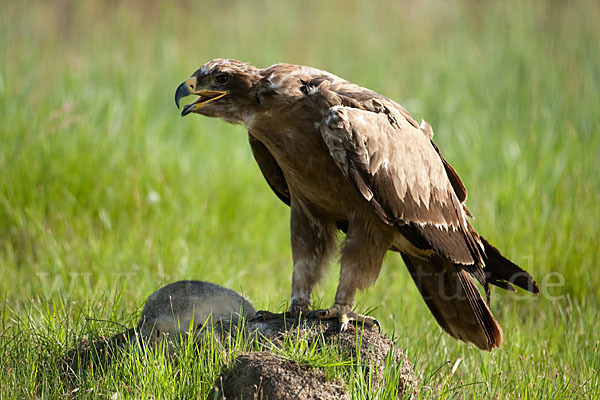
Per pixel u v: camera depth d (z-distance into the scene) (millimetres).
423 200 8305
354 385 6957
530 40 19703
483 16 21797
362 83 18688
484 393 8047
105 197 12906
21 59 17875
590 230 12094
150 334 7738
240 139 15570
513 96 17125
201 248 11938
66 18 21859
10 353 7785
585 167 13820
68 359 7785
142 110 15141
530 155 14531
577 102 16828
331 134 7762
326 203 8461
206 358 7262
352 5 22406
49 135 13406
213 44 20172
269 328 7727
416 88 18188
